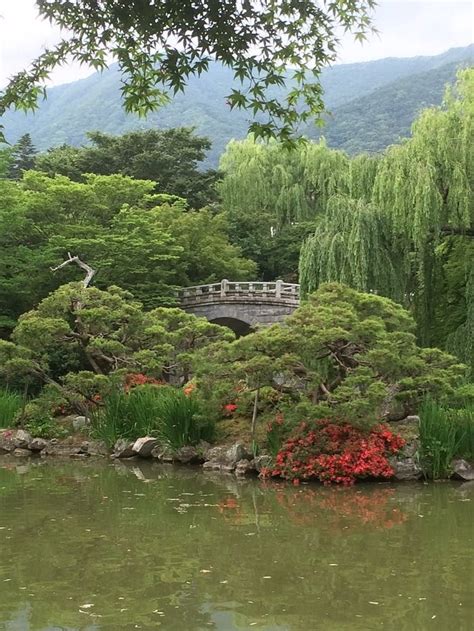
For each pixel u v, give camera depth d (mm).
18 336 17922
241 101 5887
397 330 15047
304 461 13070
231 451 14312
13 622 5840
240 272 36031
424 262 19203
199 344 18594
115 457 16062
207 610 6156
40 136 132750
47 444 17406
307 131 87625
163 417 15516
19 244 28422
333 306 14281
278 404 15008
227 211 41094
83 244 27094
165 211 33781
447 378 13688
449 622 5863
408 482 12898
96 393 18406
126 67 6109
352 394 12953
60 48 6027
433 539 8648
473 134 18109
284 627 5754
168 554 7953
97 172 41969
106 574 7199
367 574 7195
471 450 13531
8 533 8922
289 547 8266
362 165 20250
